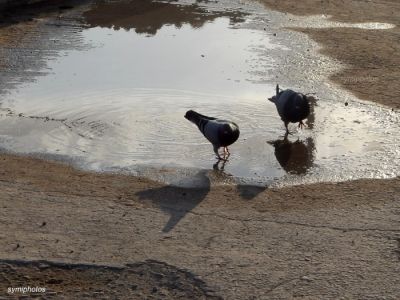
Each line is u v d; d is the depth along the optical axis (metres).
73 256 7.24
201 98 13.25
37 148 10.84
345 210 8.59
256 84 14.23
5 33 18.45
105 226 8.05
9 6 21.34
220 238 7.75
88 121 11.97
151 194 9.16
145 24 19.98
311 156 10.60
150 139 11.20
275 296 6.49
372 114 12.41
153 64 15.74
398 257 7.24
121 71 15.12
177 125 11.76
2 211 8.41
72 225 8.06
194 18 20.88
